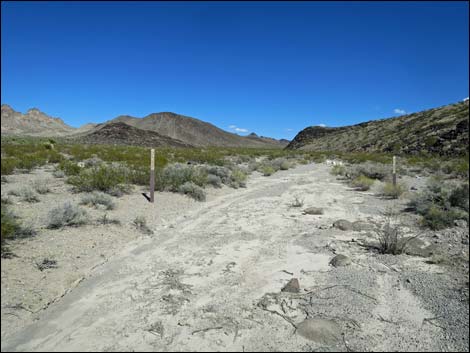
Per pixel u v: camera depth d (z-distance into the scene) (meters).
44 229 7.23
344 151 70.56
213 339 4.02
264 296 5.05
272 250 7.07
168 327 4.23
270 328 4.26
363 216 10.20
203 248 7.08
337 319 4.48
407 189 14.75
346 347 3.93
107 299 4.86
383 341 4.06
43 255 5.98
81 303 4.74
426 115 67.94
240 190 14.87
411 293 5.22
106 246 6.81
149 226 8.41
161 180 13.07
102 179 11.52
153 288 5.23
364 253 6.93
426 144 48.12
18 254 5.89
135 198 11.20
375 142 65.12
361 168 20.92
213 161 26.09
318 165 32.41
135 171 14.75
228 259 6.51
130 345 3.88
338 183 18.03
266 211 10.69
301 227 8.88
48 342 3.90
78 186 11.44
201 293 5.12
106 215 8.77
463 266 6.27
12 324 4.18
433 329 4.31
